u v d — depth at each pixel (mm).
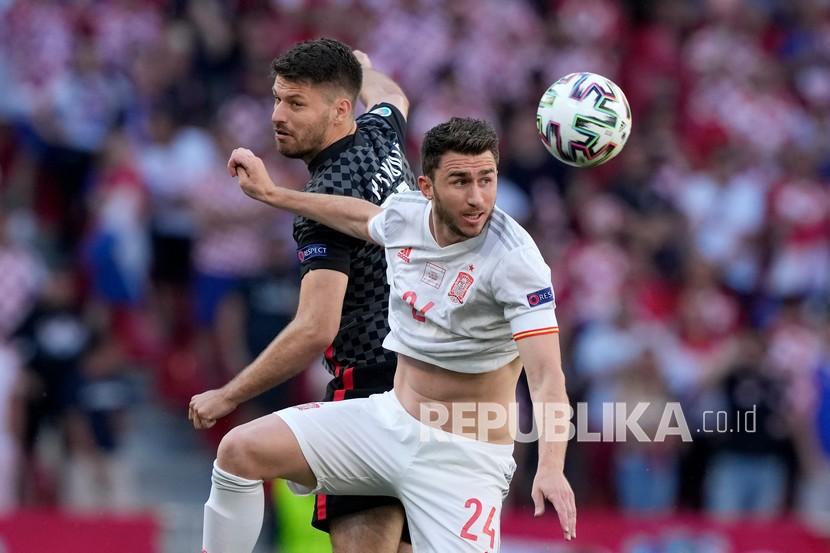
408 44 54969
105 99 48781
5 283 41188
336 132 21359
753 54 63750
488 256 18766
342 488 20453
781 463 42781
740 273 51812
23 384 39562
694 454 42219
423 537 20078
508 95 56875
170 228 44969
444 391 19750
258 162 20422
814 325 47812
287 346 20359
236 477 19812
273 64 21172
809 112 62406
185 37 50344
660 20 62594
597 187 51125
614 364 42938
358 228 20109
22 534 36031
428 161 18547
